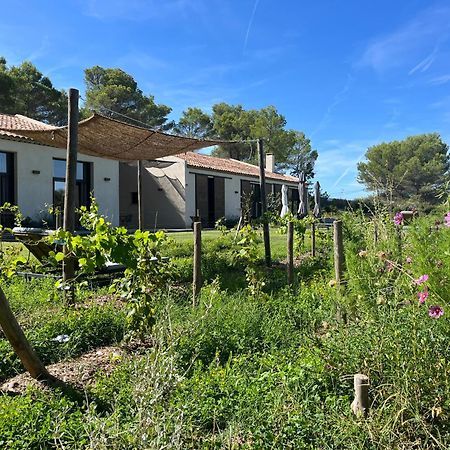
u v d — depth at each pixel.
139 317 4.64
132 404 3.03
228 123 51.78
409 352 2.97
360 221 7.90
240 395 3.36
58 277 7.09
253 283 6.68
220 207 30.61
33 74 34.12
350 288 4.80
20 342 3.60
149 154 12.58
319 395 3.29
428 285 3.46
